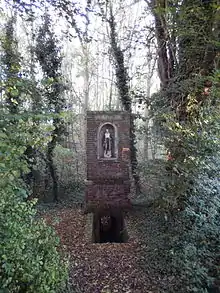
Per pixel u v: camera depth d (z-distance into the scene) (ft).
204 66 19.01
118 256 19.65
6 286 8.29
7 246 8.36
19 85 10.65
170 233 18.95
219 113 18.11
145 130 26.48
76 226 27.45
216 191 16.40
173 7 15.56
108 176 32.73
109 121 32.89
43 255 10.69
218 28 15.39
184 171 18.16
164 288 14.78
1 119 8.87
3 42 19.11
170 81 23.61
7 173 8.39
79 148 57.11
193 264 13.88
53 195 38.78
